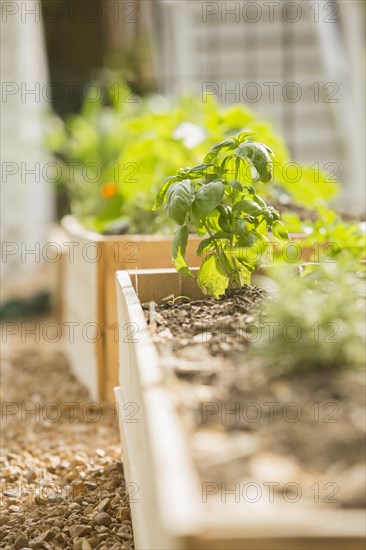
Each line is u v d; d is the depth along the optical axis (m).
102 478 3.47
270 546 1.25
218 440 1.64
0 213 11.55
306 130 10.77
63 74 9.80
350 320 2.01
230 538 1.24
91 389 4.89
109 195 5.43
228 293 3.17
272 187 5.01
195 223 2.99
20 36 11.08
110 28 10.30
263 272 3.35
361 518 1.33
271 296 2.86
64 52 9.80
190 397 1.85
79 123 8.00
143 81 10.62
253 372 1.99
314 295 2.26
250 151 2.86
